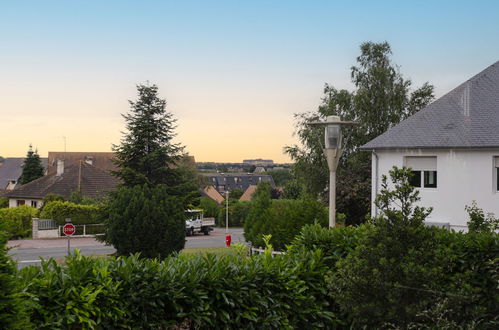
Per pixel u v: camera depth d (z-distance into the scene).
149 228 20.84
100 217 31.59
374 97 37.53
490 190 21.08
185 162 64.75
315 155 37.28
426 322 6.65
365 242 6.73
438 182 22.17
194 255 7.30
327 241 8.64
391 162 23.27
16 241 37.56
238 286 6.70
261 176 132.12
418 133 23.09
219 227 64.81
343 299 6.75
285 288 7.11
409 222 6.67
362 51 38.56
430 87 38.53
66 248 32.28
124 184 33.94
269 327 6.85
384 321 6.61
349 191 34.09
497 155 20.94
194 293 6.39
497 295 7.37
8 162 96.50
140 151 34.97
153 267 6.30
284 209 17.69
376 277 6.38
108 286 5.83
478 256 7.66
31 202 53.91
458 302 6.57
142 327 6.05
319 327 7.47
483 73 24.94
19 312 4.62
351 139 36.72
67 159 83.00
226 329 6.54
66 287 5.64
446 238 8.05
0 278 4.50
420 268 6.25
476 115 22.80
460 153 21.67
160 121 35.03
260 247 17.19
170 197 21.94
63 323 5.45
